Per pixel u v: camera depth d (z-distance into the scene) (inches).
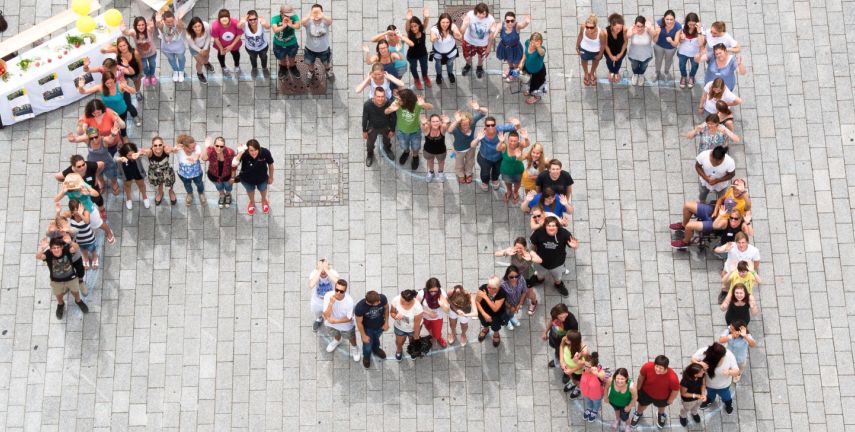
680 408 874.1
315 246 924.6
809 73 984.9
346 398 877.8
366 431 868.6
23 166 946.1
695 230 901.8
